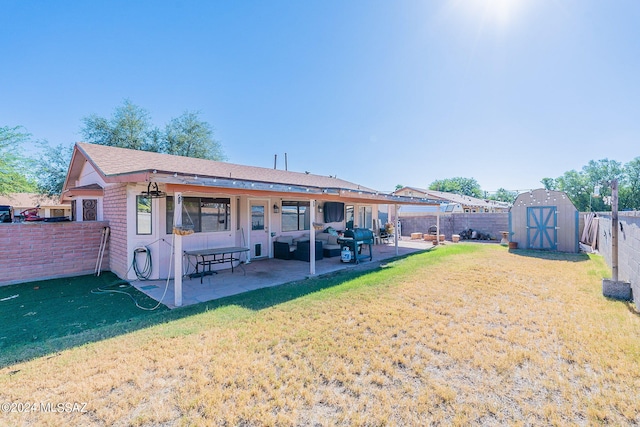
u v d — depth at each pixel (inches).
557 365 117.9
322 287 242.7
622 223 243.8
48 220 395.9
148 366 116.5
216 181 214.8
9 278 268.1
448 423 86.4
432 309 185.8
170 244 289.6
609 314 173.3
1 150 603.5
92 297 224.4
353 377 110.0
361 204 585.9
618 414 89.4
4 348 135.9
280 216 420.8
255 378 108.7
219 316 174.7
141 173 187.8
